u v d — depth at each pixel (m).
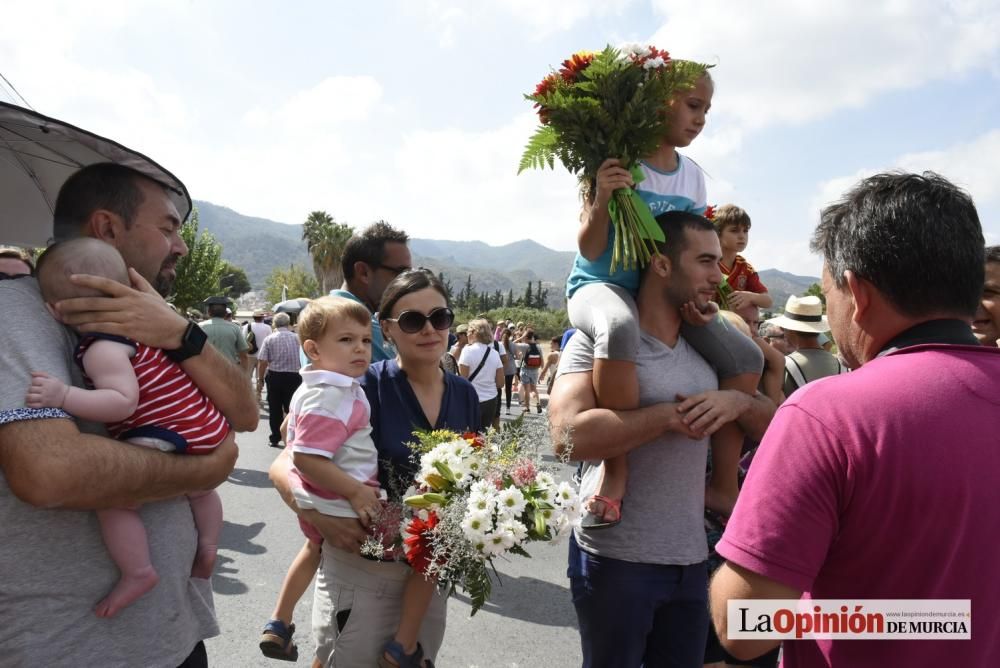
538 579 4.75
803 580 1.21
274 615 2.64
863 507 1.19
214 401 1.82
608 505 2.26
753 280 4.19
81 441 1.44
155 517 1.70
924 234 1.25
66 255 1.58
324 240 53.25
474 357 6.94
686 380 2.40
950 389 1.20
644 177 2.63
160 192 1.89
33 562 1.45
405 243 3.32
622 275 2.54
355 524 2.09
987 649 1.17
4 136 2.02
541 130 2.47
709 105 2.79
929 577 1.17
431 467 1.98
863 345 1.40
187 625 1.76
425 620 2.29
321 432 2.09
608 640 2.29
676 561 2.29
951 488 1.15
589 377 2.36
